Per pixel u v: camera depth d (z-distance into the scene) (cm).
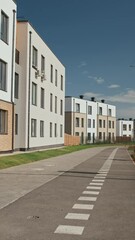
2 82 2741
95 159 3022
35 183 1396
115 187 1325
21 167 2069
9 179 1507
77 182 1459
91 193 1171
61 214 848
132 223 771
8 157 2398
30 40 3484
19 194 1130
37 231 696
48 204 970
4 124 2780
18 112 3328
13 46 2939
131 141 10469
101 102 9381
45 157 2984
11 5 2900
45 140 4297
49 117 4516
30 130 3522
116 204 985
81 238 655
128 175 1766
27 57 3422
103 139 9219
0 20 2673
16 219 792
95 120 8888
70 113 7919
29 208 913
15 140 3244
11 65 2903
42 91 4156
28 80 3431
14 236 659
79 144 7200
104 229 719
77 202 1005
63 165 2302
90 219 802
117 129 11319
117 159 3083
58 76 5084
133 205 973
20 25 3431
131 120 11688
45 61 4241
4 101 2739
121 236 671
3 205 948
